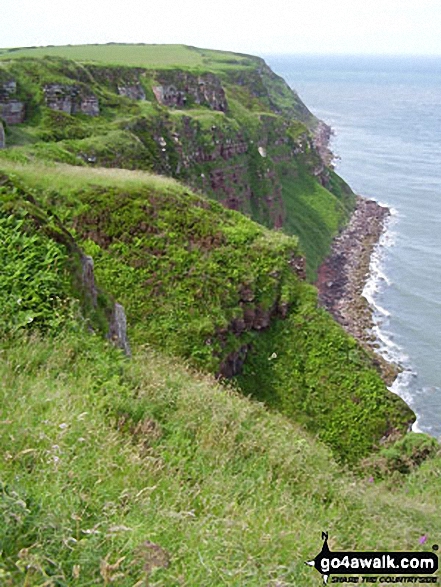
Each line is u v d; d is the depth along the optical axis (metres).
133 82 74.94
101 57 112.38
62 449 6.16
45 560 4.26
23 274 10.51
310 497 8.65
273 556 5.94
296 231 76.81
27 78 52.53
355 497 9.52
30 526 4.52
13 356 8.51
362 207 94.19
